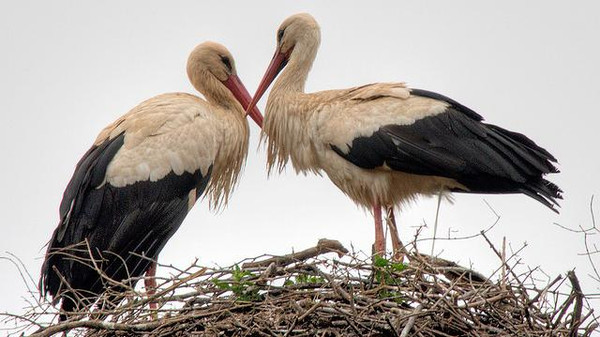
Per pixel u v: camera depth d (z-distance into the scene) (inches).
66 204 512.1
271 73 578.6
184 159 528.4
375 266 408.5
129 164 517.3
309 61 565.9
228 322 395.2
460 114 513.0
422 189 525.3
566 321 395.2
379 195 523.2
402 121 512.7
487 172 502.9
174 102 547.5
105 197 510.3
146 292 412.2
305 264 412.8
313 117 531.2
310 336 389.4
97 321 383.2
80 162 532.7
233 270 414.6
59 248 469.4
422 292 385.4
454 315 380.8
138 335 395.9
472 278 423.8
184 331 394.6
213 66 590.9
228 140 562.9
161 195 520.1
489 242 409.4
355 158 518.3
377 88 529.7
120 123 539.5
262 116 593.3
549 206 499.8
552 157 498.6
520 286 398.9
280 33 577.6
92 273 492.1
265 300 403.9
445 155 505.0
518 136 508.4
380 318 381.7
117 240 505.0
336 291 391.9
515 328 384.8
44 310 402.0
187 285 412.5
